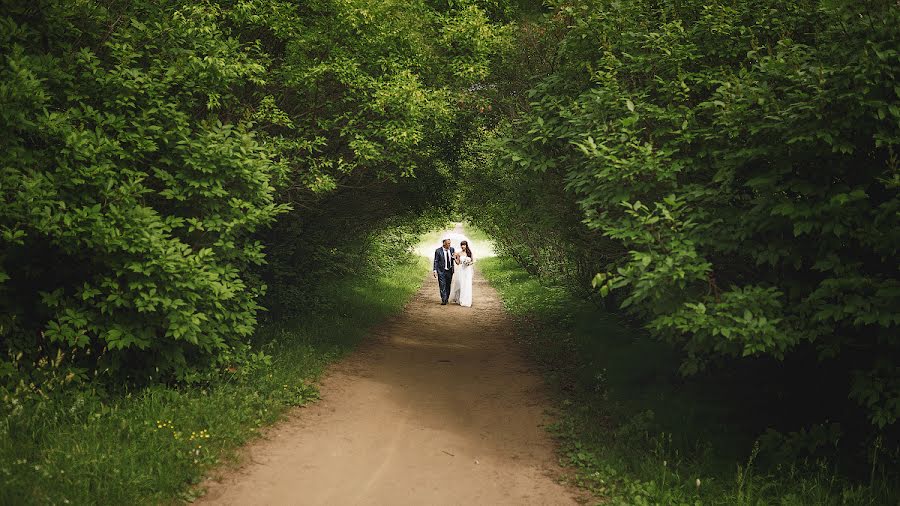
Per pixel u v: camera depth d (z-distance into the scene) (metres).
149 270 5.67
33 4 5.88
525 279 21.12
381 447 5.99
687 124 5.50
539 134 7.04
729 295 4.94
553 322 12.79
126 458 4.68
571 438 6.38
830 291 4.77
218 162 6.55
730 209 5.41
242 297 7.27
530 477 5.45
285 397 6.91
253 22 7.98
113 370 6.06
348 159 10.12
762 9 5.94
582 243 8.56
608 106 6.04
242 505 4.50
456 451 6.03
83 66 6.16
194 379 6.49
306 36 8.15
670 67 6.08
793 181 4.89
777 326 4.88
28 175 5.39
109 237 5.48
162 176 6.27
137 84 6.20
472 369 9.59
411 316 14.96
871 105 4.44
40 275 6.00
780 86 5.20
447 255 17.53
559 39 8.08
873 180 5.02
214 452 5.20
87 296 5.60
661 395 7.32
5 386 5.27
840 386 6.16
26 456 4.44
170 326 5.79
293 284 12.67
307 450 5.70
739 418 6.56
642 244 5.29
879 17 4.73
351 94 9.04
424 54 9.57
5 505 3.76
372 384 8.23
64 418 5.09
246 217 6.65
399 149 9.38
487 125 11.34
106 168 5.62
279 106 9.12
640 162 5.34
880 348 5.12
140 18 7.02
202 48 6.88
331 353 9.38
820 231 4.98
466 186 14.38
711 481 5.14
